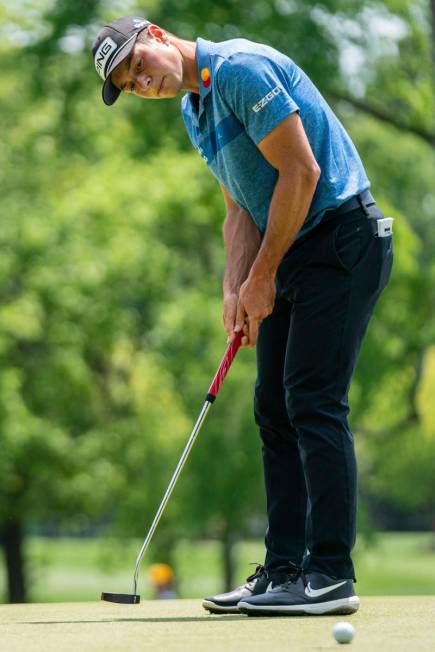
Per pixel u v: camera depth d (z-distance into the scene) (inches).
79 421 2289.6
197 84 446.0
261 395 473.1
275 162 429.4
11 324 2022.6
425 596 574.6
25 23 1707.7
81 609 522.3
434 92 1759.4
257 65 426.9
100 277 2009.1
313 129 443.5
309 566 443.8
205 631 390.0
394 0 1676.9
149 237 2036.2
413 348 1824.6
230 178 454.6
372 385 1724.9
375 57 1717.5
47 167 2176.4
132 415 2347.4
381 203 1748.3
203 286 2046.0
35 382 2192.4
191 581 2721.5
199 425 466.9
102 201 1947.6
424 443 2407.7
